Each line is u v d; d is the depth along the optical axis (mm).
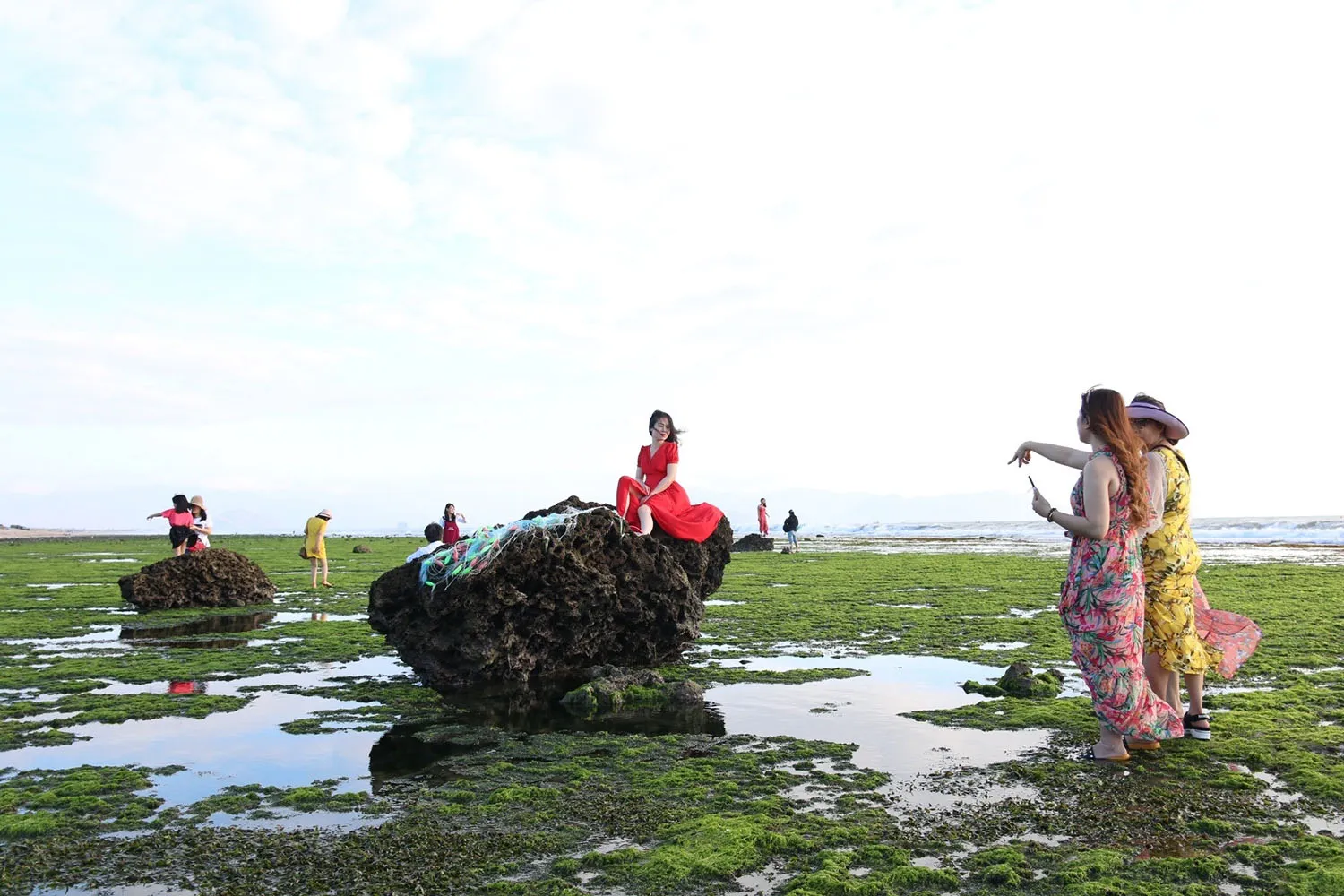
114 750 5875
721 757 5566
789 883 3594
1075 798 4609
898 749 5691
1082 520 5418
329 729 6480
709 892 3510
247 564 16156
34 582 21156
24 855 3963
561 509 9586
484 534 8648
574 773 5258
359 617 13680
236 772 5336
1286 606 12539
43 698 7637
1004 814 4371
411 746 5973
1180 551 5805
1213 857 3746
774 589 17547
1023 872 3625
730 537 10938
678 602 9523
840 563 26094
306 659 9703
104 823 4398
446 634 8352
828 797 4695
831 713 6828
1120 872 3633
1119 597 5324
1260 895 3381
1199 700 5820
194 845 4070
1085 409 5645
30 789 4945
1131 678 5297
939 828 4191
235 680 8547
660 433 10266
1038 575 19984
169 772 5324
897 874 3605
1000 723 6367
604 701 7148
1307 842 3898
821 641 10688
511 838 4145
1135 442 5496
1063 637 10539
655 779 5102
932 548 38375
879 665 9016
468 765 5477
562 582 8781
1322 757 5258
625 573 9320
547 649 8820
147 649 10547
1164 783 4863
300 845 4066
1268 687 7449
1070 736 5977
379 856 3926
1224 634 6117
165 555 36469
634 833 4199
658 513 9891
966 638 10664
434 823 4379
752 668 8961
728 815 4414
